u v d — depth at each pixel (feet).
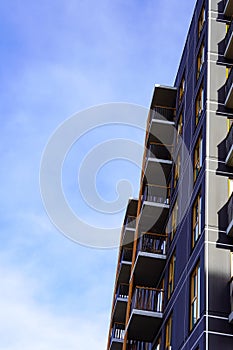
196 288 64.80
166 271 87.25
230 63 81.97
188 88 95.20
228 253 62.90
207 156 71.26
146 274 93.25
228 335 56.90
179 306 71.26
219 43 84.33
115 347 129.29
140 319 83.82
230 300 59.26
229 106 76.38
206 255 62.44
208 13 88.28
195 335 60.29
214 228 64.85
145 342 97.35
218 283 60.44
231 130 71.41
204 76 82.33
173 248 84.38
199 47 91.20
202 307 59.41
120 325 133.08
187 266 70.64
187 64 100.63
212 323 57.57
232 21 82.53
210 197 67.41
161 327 83.35
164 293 84.28
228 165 70.59
